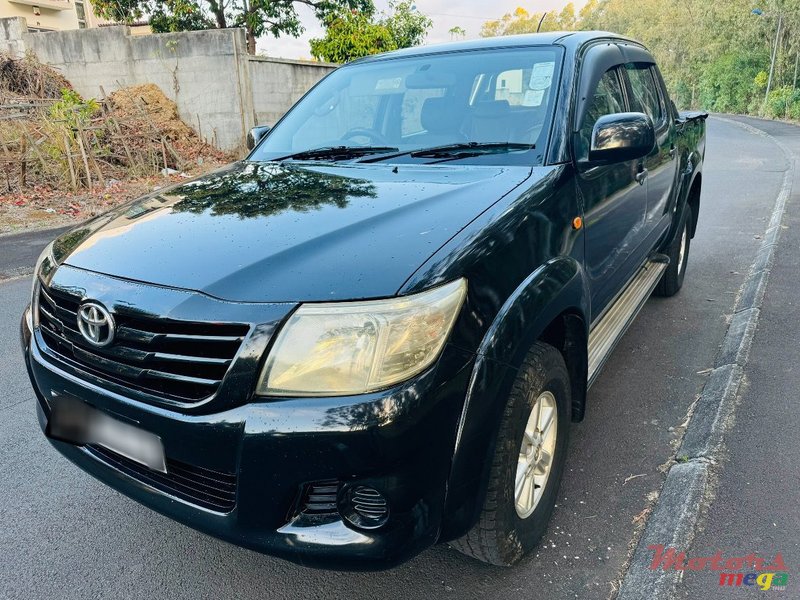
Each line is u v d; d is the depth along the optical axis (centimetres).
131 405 179
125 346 179
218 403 165
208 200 237
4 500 269
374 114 314
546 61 286
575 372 245
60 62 1395
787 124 3014
